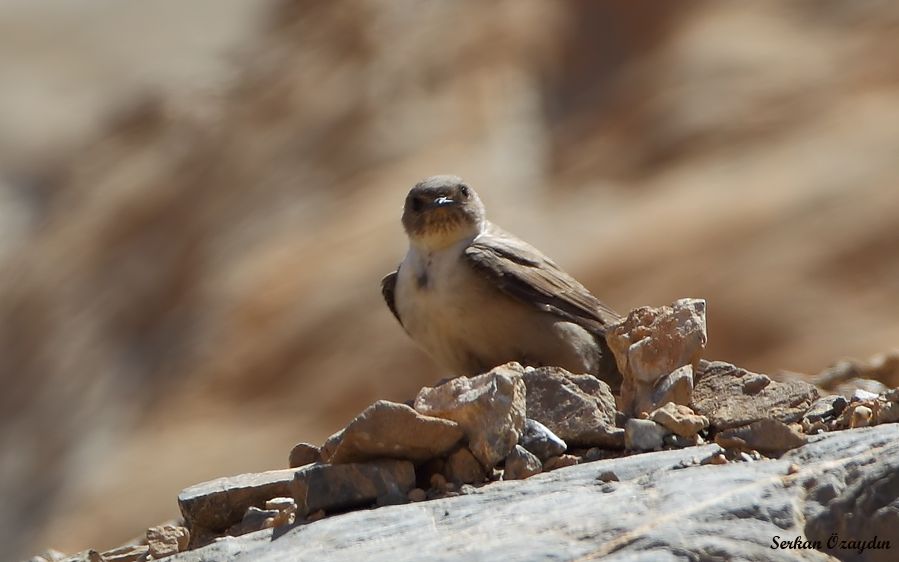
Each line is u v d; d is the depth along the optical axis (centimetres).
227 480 770
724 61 3450
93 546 2981
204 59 4453
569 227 3116
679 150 3244
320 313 3200
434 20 4234
